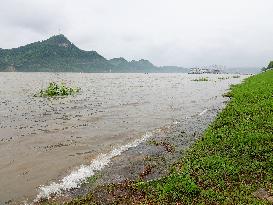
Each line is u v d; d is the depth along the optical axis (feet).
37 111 121.29
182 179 43.62
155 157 57.67
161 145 66.08
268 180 42.83
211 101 145.89
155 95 190.49
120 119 101.60
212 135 65.87
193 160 52.37
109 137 75.92
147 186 43.73
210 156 52.65
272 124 72.69
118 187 44.21
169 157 57.36
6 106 137.18
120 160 57.11
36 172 51.57
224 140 61.52
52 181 47.85
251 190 40.34
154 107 131.23
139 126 89.35
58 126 90.12
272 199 38.04
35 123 95.09
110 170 51.98
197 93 200.64
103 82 417.90
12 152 62.80
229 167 46.75
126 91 228.63
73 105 139.95
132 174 49.75
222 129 70.28
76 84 350.43
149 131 82.02
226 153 54.44
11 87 287.69
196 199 38.88
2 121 98.63
